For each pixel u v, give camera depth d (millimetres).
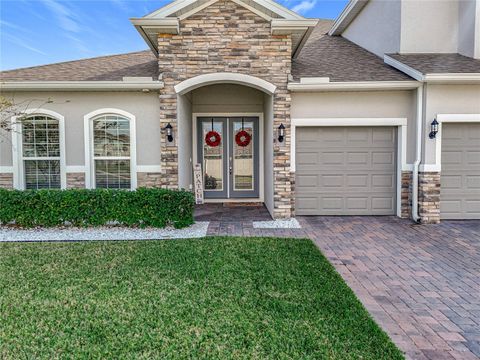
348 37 14203
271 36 8578
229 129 12016
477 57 9828
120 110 9039
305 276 5008
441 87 8531
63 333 3482
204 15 8531
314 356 3092
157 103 9070
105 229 7840
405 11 10469
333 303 4145
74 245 6594
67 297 4297
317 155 9391
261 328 3564
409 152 9086
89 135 9117
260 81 8609
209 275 5020
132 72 9656
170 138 8805
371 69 9703
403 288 4758
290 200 9039
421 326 3750
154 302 4152
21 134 9164
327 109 9055
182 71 8633
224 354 3119
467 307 4203
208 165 12148
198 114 11672
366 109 9062
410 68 8781
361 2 12461
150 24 8203
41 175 9312
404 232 7773
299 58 11062
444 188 8914
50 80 8906
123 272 5148
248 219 9102
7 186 9242
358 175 9414
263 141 11703
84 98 9047
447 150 8852
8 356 3107
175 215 7969
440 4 10469
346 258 6008
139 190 7949
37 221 7820
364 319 3770
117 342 3312
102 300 4215
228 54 8594
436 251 6418
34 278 4918
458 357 3191
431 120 8570
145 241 6883
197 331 3504
